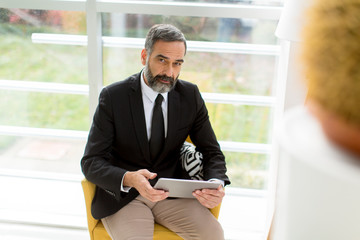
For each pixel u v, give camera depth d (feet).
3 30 8.12
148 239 5.77
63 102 8.75
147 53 6.12
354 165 0.40
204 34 7.88
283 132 0.47
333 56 0.41
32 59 8.38
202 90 8.34
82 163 6.12
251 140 8.68
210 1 7.71
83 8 7.40
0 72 8.48
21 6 7.56
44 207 8.89
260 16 7.29
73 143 9.02
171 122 6.24
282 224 0.59
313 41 0.43
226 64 8.12
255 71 8.15
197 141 6.68
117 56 8.15
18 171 9.11
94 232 6.14
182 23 7.82
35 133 8.68
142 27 7.90
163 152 6.32
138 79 6.32
